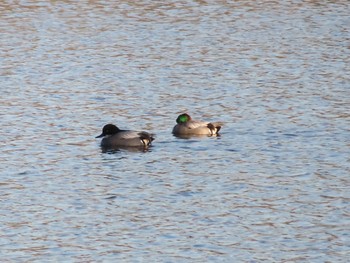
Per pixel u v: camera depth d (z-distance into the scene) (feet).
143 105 153.79
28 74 172.14
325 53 187.01
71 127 142.00
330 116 146.61
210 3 228.84
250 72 173.68
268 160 126.72
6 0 230.07
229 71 174.50
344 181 118.52
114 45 193.26
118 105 153.58
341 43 194.80
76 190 115.65
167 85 165.48
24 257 97.25
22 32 202.69
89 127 142.10
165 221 106.01
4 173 121.39
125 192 114.93
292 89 162.40
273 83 166.20
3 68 175.94
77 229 103.96
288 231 103.30
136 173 121.80
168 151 131.03
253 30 205.57
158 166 124.67
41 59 182.50
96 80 168.55
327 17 216.74
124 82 167.32
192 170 122.93
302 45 193.36
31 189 115.85
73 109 151.23
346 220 106.11
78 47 191.72
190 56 185.06
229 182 118.32
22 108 151.33
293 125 142.00
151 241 100.78
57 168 123.65
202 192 114.83
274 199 112.57
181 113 149.59
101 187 116.67
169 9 222.89
